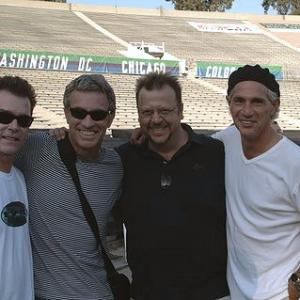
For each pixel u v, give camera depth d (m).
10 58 17.23
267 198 1.63
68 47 23.66
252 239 1.67
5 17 27.55
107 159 1.77
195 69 20.80
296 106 18.52
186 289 1.77
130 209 1.82
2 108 1.55
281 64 25.36
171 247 1.77
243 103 1.63
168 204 1.77
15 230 1.52
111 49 24.19
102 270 1.74
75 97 1.68
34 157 1.70
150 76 1.80
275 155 1.62
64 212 1.67
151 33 28.66
